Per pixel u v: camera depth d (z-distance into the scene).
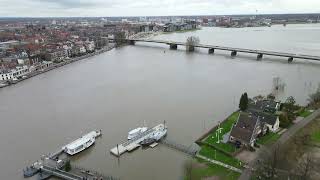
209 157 114.44
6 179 110.75
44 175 111.19
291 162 104.38
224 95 192.88
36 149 132.25
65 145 131.88
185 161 114.62
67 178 107.06
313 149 114.94
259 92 196.00
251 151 115.94
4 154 129.00
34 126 156.75
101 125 153.50
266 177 96.06
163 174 107.88
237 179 98.56
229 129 136.88
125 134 141.88
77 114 170.38
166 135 137.75
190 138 133.62
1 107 189.25
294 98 179.75
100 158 121.62
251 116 126.06
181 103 181.00
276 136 126.56
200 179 101.12
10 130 152.88
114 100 192.38
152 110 171.12
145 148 127.88
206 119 154.50
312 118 142.75
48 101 196.88
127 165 115.19
